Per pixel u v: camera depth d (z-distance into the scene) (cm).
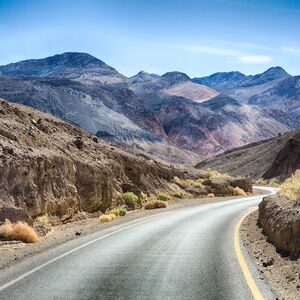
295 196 1617
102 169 2841
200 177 5778
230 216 2631
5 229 1459
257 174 12188
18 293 838
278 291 871
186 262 1154
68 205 2195
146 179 4234
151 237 1656
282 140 13538
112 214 2478
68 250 1334
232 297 824
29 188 1858
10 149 1900
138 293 846
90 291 856
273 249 1295
